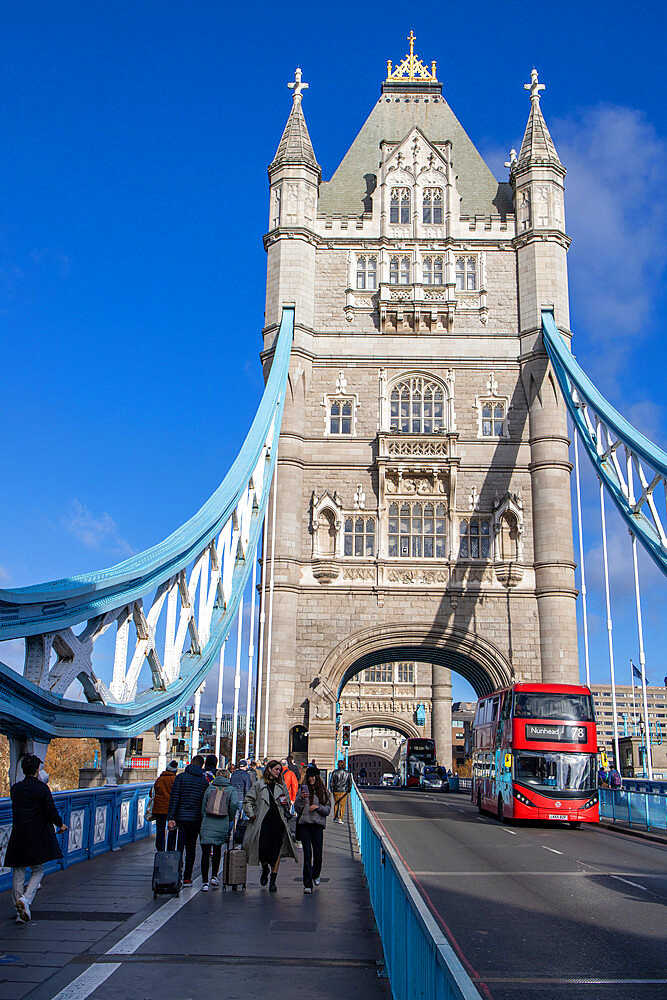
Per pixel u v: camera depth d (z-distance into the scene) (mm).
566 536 45469
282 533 45594
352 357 48812
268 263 50531
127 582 20547
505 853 22062
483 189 54344
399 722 92312
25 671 16469
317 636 45156
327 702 43969
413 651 47625
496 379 48406
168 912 12734
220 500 30875
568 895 15461
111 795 19344
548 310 47719
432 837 26078
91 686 19234
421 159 52594
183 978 9336
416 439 46875
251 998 8672
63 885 14680
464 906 14312
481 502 46625
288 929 11812
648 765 36000
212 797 15062
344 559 45875
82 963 9859
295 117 52938
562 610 44625
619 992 9258
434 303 48875
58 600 16703
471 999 4184
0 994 8625
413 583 45625
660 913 13750
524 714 31422
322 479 47188
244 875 14930
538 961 10609
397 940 8227
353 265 50469
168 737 25844
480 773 38844
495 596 45406
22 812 11844
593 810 30469
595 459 40938
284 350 46438
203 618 29766
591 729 31297
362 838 19578
